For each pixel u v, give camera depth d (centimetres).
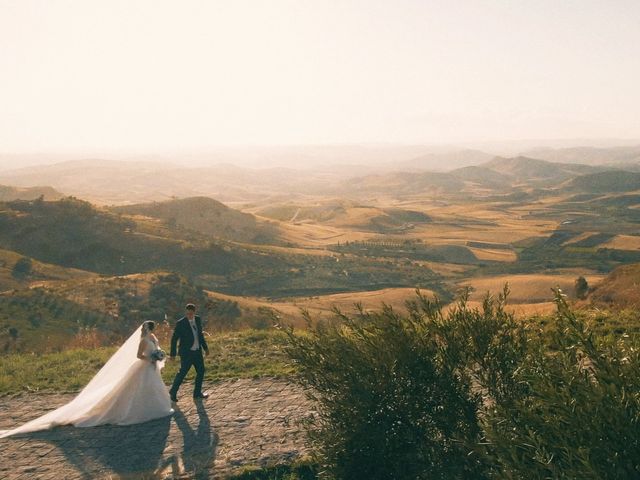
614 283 2448
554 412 463
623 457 383
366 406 577
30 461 818
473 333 595
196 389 1055
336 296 14738
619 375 422
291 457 785
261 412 963
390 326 605
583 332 458
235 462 784
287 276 17212
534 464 411
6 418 1019
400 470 564
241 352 1376
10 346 4194
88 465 796
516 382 560
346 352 606
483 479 511
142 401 951
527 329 605
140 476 755
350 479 579
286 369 1197
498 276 18675
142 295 7556
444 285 17288
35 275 11181
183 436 880
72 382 1212
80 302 6825
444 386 578
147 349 970
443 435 566
